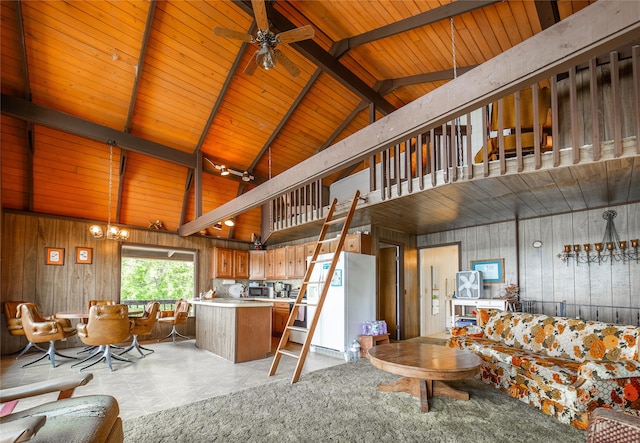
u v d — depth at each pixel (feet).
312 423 9.02
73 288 21.18
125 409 10.36
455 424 8.92
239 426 8.87
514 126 13.28
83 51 16.46
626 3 6.05
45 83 17.10
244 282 29.48
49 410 5.73
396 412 9.68
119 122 20.03
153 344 21.75
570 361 10.50
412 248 24.54
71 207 21.47
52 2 14.58
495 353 11.68
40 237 20.29
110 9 15.34
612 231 16.26
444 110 8.84
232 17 16.79
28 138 18.28
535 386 10.00
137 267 28.07
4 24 14.83
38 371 15.02
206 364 16.02
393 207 16.87
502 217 19.17
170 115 20.62
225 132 22.88
